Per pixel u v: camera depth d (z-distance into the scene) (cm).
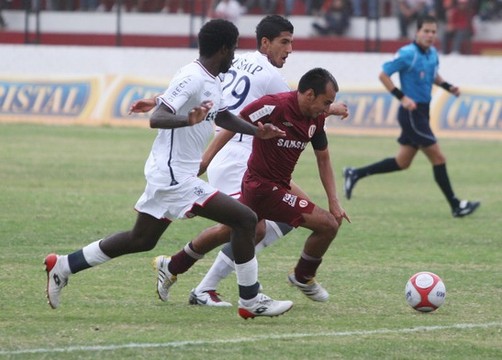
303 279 1483
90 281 1641
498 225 2386
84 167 3322
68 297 1512
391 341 1266
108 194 2728
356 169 2778
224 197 1338
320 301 1509
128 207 2503
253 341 1247
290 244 2056
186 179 1333
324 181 1492
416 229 2297
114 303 1481
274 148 1445
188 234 2152
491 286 1666
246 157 1614
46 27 6291
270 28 1630
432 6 5700
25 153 3672
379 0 5903
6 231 2116
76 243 2002
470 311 1468
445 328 1347
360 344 1246
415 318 1416
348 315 1435
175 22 6169
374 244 2083
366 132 4653
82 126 4772
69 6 6438
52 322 1341
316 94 1402
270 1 6078
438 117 4612
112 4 6512
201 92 1318
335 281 1691
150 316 1400
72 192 2744
